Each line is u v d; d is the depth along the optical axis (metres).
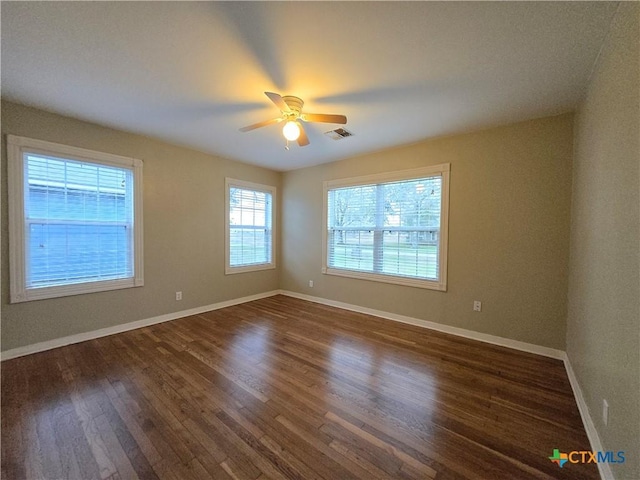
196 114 2.71
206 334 3.18
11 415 1.77
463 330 3.19
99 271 3.08
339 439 1.60
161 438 1.59
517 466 1.43
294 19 1.48
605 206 1.57
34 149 2.58
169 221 3.64
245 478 1.35
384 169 3.81
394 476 1.36
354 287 4.19
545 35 1.57
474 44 1.66
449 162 3.24
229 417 1.77
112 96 2.35
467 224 3.14
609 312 1.45
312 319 3.76
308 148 3.75
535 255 2.75
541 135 2.70
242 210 4.61
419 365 2.48
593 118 1.88
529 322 2.79
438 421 1.76
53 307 2.77
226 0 1.35
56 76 2.05
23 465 1.41
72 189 2.87
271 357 2.61
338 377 2.27
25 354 2.60
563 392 2.09
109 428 1.67
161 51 1.76
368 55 1.78
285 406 1.89
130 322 3.31
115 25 1.53
